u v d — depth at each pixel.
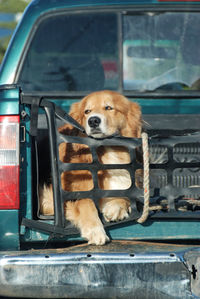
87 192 4.85
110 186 6.18
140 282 4.25
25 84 7.11
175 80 7.55
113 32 7.26
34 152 5.05
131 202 4.89
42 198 5.66
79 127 4.98
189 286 4.26
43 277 4.25
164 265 4.27
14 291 4.28
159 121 6.77
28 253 4.38
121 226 4.95
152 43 7.39
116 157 6.49
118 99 6.61
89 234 4.87
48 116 4.85
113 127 6.33
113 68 7.45
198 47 7.43
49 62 7.15
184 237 4.92
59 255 4.30
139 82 7.52
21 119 4.78
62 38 7.09
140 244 4.74
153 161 6.14
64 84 7.32
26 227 4.78
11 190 4.64
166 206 5.15
